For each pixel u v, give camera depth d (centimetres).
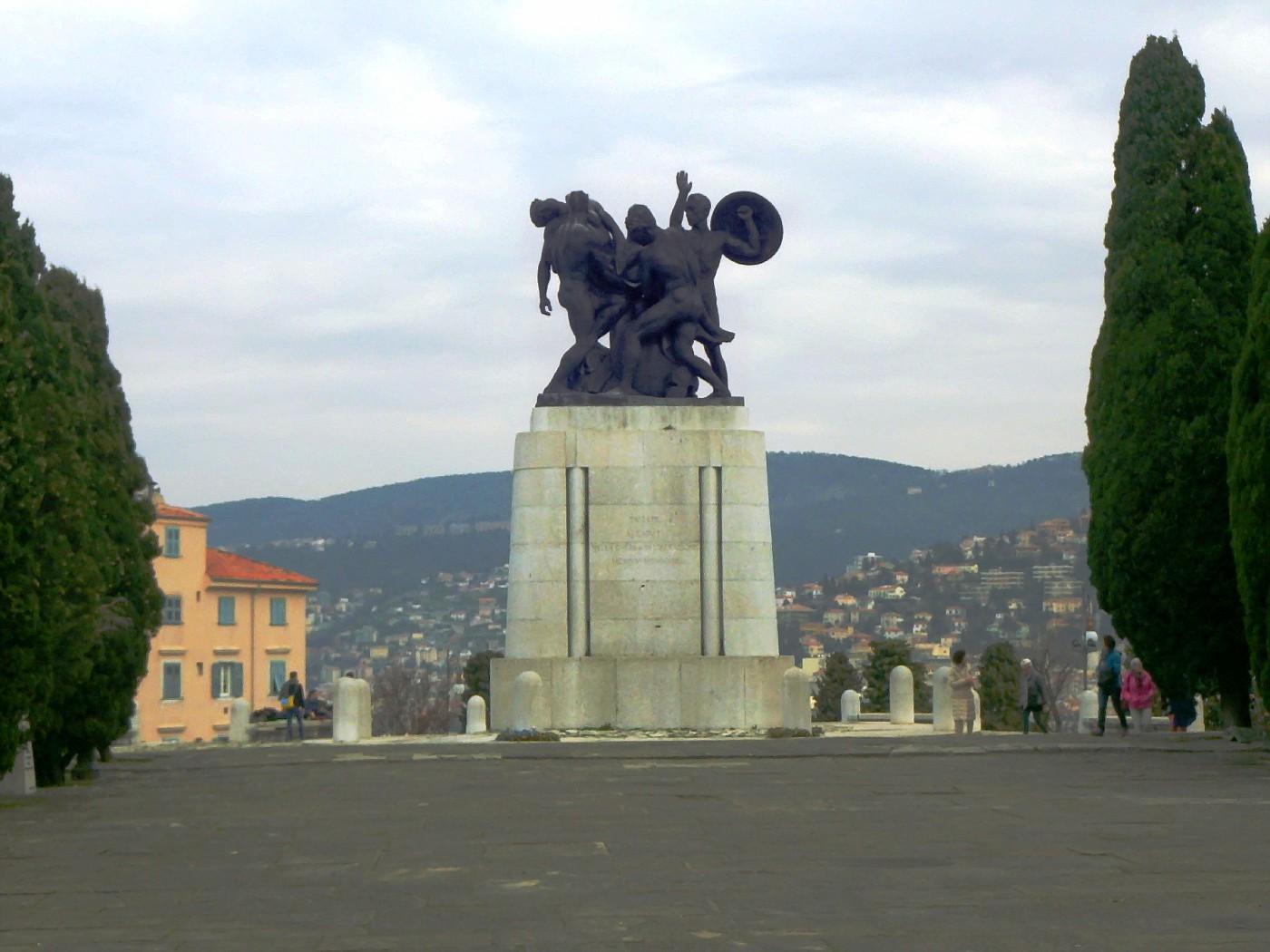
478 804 1923
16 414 2061
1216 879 1292
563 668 3322
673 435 3450
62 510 2159
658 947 1053
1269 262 2545
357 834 1650
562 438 3447
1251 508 2512
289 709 4372
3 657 2034
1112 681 3256
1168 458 2955
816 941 1062
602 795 2009
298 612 8450
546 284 3622
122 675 2533
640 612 3416
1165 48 3136
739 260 3622
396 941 1080
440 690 9488
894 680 4097
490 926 1131
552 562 3425
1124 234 3108
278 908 1211
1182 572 2939
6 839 1648
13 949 1064
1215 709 3881
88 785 2364
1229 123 3114
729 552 3431
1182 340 2977
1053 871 1337
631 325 3566
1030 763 2477
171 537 7538
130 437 2966
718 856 1452
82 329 2902
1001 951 1025
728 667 3306
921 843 1521
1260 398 2519
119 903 1242
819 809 1828
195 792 2173
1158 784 2097
